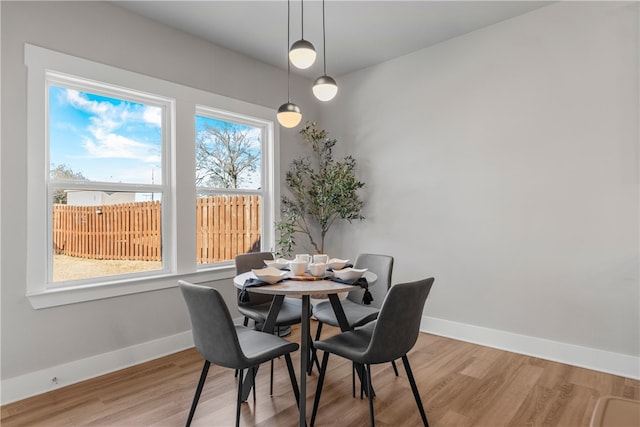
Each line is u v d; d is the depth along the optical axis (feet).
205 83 10.70
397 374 8.31
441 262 11.17
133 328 9.05
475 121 10.44
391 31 10.40
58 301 7.80
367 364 5.95
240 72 11.65
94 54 8.45
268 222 12.72
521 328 9.66
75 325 8.09
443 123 11.10
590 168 8.65
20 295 7.36
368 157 12.98
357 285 6.32
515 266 9.77
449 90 10.95
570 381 7.97
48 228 8.06
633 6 8.11
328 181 12.66
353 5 9.02
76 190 8.50
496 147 10.07
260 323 8.26
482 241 10.34
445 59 11.03
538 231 9.39
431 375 8.32
